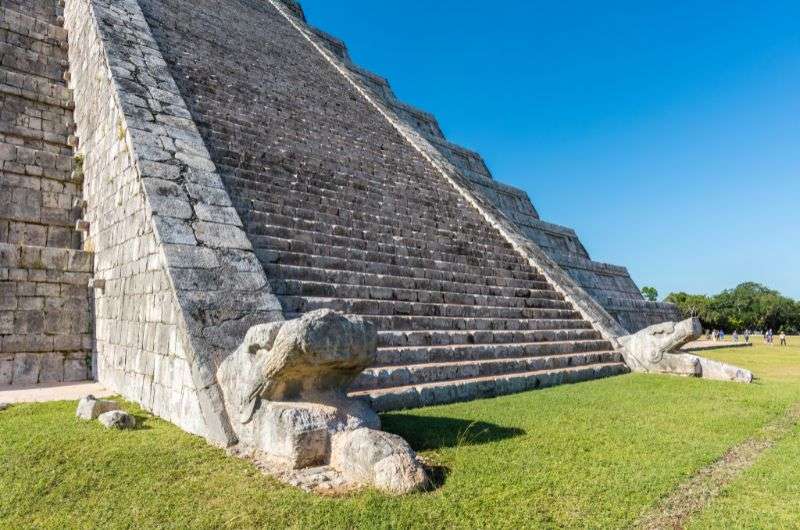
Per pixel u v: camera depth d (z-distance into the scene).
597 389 9.33
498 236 15.91
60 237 10.34
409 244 12.12
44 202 10.37
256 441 4.98
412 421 6.26
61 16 13.84
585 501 4.04
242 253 7.45
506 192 22.50
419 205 14.43
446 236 13.73
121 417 5.85
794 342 36.59
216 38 16.75
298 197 11.05
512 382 9.02
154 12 15.72
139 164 8.03
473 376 8.89
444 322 10.00
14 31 12.25
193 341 6.00
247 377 5.15
